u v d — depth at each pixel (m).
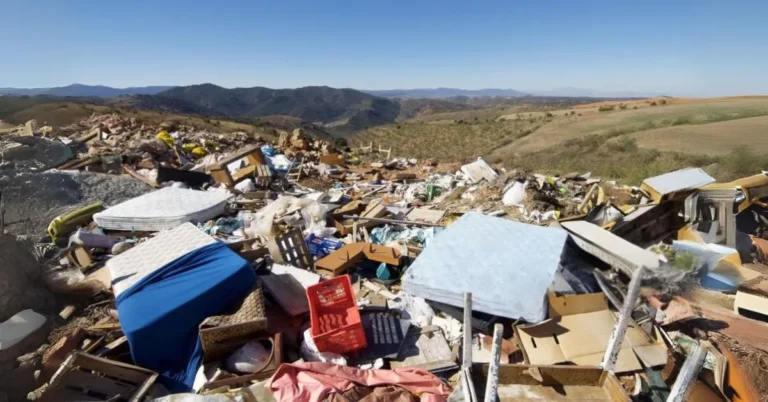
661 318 4.84
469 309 2.99
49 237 8.27
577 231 6.30
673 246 6.12
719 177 15.12
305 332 4.79
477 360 4.62
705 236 6.66
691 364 2.49
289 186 13.76
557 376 3.02
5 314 5.00
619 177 16.91
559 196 11.34
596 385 3.04
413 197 12.58
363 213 9.91
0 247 5.30
